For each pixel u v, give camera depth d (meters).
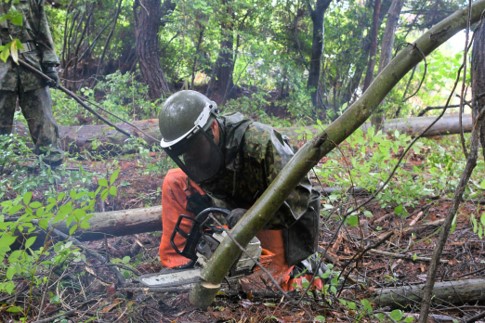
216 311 3.32
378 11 11.27
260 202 2.53
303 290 3.40
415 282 4.03
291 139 8.98
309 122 11.70
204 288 2.71
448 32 2.36
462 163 6.45
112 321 3.24
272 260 3.52
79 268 3.82
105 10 13.13
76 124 8.98
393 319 3.00
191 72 12.94
